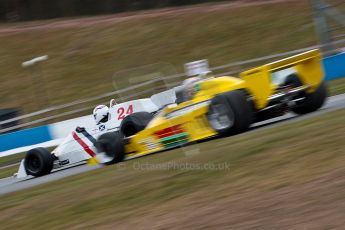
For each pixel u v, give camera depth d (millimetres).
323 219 19438
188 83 39250
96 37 134375
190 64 40125
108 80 116500
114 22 139875
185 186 26500
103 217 25047
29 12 174750
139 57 124125
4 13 178375
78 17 164375
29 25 157375
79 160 44000
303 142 28219
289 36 115562
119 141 39969
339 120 31766
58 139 77688
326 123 31844
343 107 39250
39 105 112375
